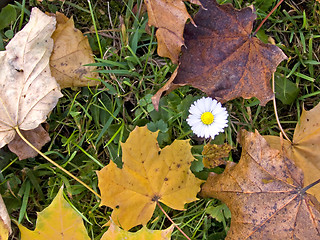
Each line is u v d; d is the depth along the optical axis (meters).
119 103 0.27
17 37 0.24
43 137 0.26
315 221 0.24
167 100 0.27
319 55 0.28
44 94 0.24
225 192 0.25
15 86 0.24
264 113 0.28
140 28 0.27
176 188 0.25
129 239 0.23
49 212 0.23
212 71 0.25
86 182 0.26
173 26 0.24
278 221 0.24
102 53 0.27
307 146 0.26
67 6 0.27
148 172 0.25
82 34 0.25
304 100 0.28
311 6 0.28
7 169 0.26
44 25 0.24
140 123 0.27
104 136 0.27
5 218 0.24
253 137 0.25
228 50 0.25
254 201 0.24
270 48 0.25
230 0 0.27
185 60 0.25
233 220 0.25
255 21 0.28
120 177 0.24
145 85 0.27
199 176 0.27
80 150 0.27
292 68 0.28
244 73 0.25
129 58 0.26
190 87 0.27
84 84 0.26
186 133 0.27
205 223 0.27
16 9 0.26
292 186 0.24
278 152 0.24
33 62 0.24
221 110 0.26
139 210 0.25
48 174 0.27
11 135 0.24
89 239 0.24
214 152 0.26
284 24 0.28
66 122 0.27
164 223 0.27
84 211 0.27
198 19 0.25
